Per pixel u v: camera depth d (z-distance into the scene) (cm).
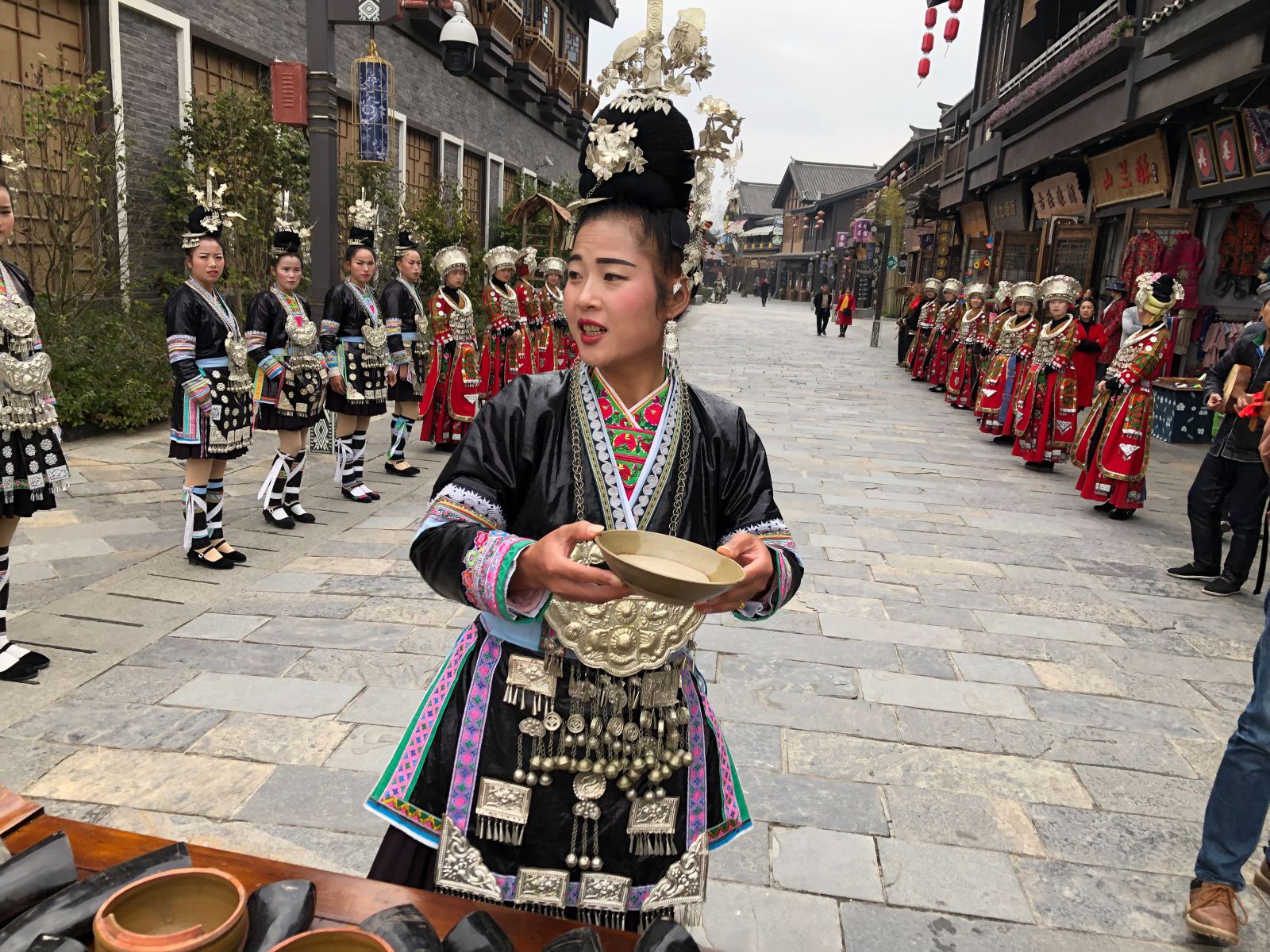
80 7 815
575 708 136
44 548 494
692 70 144
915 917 248
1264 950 244
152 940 90
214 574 473
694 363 1770
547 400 145
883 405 1314
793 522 650
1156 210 1159
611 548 121
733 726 347
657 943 99
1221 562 590
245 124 931
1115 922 250
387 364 652
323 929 96
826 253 5847
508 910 112
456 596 132
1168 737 354
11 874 105
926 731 349
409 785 141
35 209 791
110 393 762
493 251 908
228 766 299
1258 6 798
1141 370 678
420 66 1498
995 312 1318
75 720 322
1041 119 1537
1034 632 457
